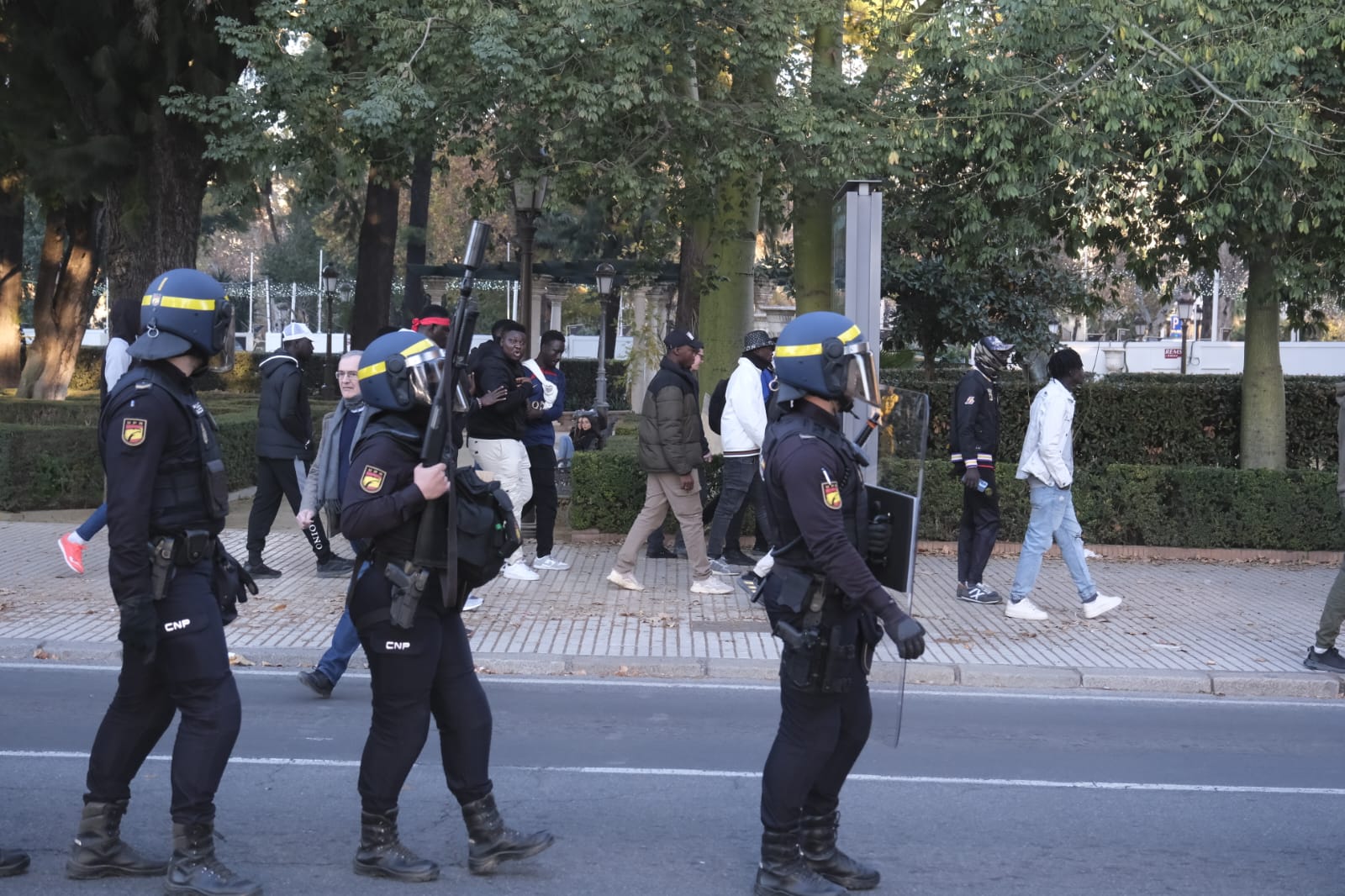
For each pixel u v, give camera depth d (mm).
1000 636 9625
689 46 12672
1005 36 12359
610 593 10852
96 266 27938
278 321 65688
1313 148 12148
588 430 16406
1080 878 5031
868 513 4680
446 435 4602
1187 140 11812
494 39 11875
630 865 5043
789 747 4535
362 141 13805
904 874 5031
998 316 20984
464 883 4801
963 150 12938
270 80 13234
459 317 4668
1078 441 14922
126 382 4477
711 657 8734
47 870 4820
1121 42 12156
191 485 4543
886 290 20125
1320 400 14930
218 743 4539
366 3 12914
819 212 14758
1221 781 6430
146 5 15773
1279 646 9445
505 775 6266
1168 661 8922
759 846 5309
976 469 10641
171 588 4496
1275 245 13055
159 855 5023
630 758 6602
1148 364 40750
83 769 6121
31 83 18125
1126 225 14305
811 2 12727
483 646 8977
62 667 8367
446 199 45875
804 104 12773
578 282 30984
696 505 10805
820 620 4434
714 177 12945
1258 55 11727
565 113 12742
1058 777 6449
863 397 4516
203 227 43719
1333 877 5090
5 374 34688
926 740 7129
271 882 4766
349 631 7535
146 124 16906
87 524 9625
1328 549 13203
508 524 4828
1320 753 7012
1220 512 13211
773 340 11430
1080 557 10281
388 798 4785
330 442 9328
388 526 4516
